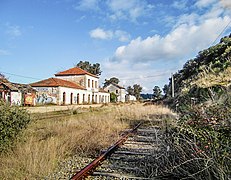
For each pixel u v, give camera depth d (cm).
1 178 614
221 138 514
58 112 2948
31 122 980
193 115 695
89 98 7362
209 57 5075
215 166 479
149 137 1235
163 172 634
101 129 1360
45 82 5903
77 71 7331
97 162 749
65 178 634
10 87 4622
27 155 726
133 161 796
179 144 608
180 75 7562
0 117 793
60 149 870
